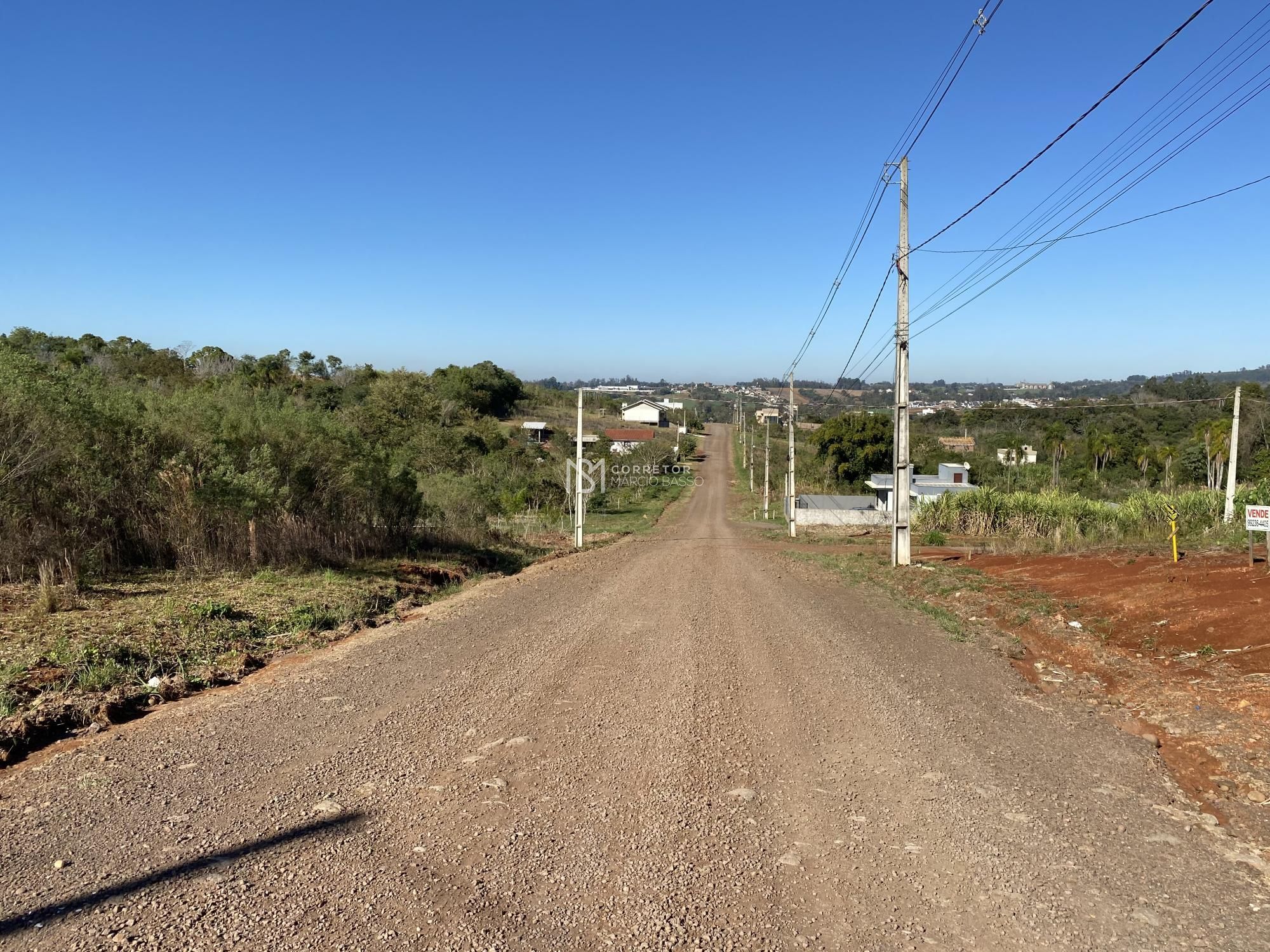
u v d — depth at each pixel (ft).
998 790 15.89
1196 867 12.67
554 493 160.35
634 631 32.96
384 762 16.92
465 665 26.12
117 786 15.38
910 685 24.30
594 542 98.53
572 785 15.88
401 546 60.03
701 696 22.76
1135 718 21.03
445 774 16.29
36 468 34.55
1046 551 64.54
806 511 147.33
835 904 11.47
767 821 14.33
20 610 28.76
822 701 22.36
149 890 11.33
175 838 13.06
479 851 12.86
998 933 10.77
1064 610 36.06
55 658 23.04
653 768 16.94
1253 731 18.48
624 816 14.42
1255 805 14.99
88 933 10.21
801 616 37.65
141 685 22.20
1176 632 28.89
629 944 10.33
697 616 37.19
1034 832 13.94
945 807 15.03
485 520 87.76
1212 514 71.26
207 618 29.94
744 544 96.73
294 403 54.95
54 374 38.17
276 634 30.37
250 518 42.68
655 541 103.19
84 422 37.99
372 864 12.30
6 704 19.07
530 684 23.85
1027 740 19.07
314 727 19.25
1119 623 32.24
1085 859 12.92
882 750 18.31
